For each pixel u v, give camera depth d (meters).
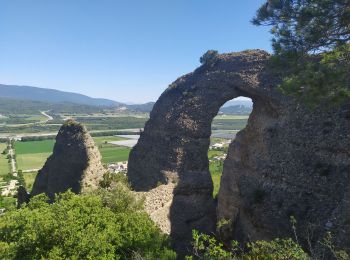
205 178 47.72
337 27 24.30
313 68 24.52
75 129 43.78
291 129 39.22
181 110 50.34
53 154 45.31
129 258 24.20
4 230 21.64
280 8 25.64
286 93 26.45
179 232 43.44
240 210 41.84
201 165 48.16
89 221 23.66
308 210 33.47
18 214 22.25
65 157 43.12
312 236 28.27
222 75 50.12
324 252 22.66
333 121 35.69
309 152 36.41
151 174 49.53
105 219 24.52
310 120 37.78
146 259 23.55
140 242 25.11
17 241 20.97
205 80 51.22
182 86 53.66
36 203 25.55
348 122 34.47
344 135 34.06
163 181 46.19
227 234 41.81
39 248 20.28
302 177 35.66
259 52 50.12
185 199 45.84
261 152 42.41
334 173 33.34
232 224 42.06
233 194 45.19
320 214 32.34
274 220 35.75
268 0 26.45
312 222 32.44
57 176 43.47
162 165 48.38
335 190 32.56
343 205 26.77
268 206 37.00
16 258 20.31
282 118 41.41
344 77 24.05
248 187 41.34
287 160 37.94
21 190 51.09
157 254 25.69
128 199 33.47
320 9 23.78
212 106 49.25
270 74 45.94
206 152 48.97
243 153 46.50
